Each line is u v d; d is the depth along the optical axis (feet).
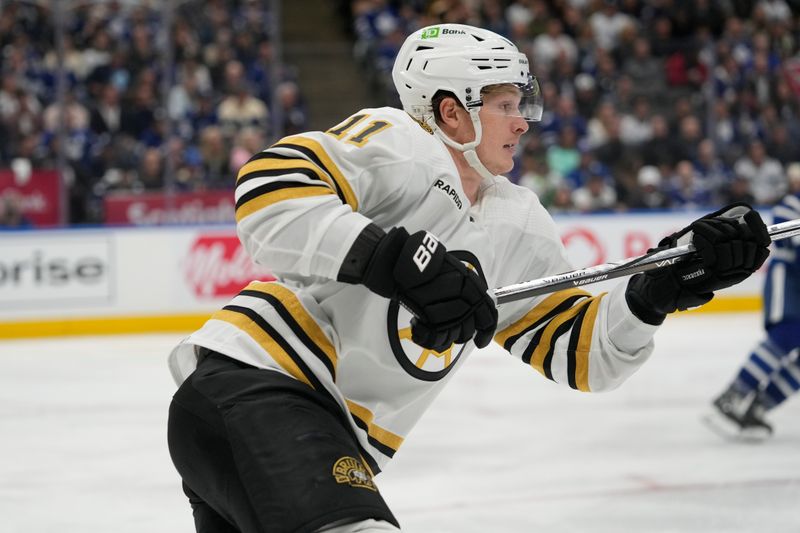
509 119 7.74
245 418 6.83
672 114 39.81
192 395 7.20
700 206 39.17
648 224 37.50
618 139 38.99
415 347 7.48
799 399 23.18
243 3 39.60
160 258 33.40
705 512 14.42
